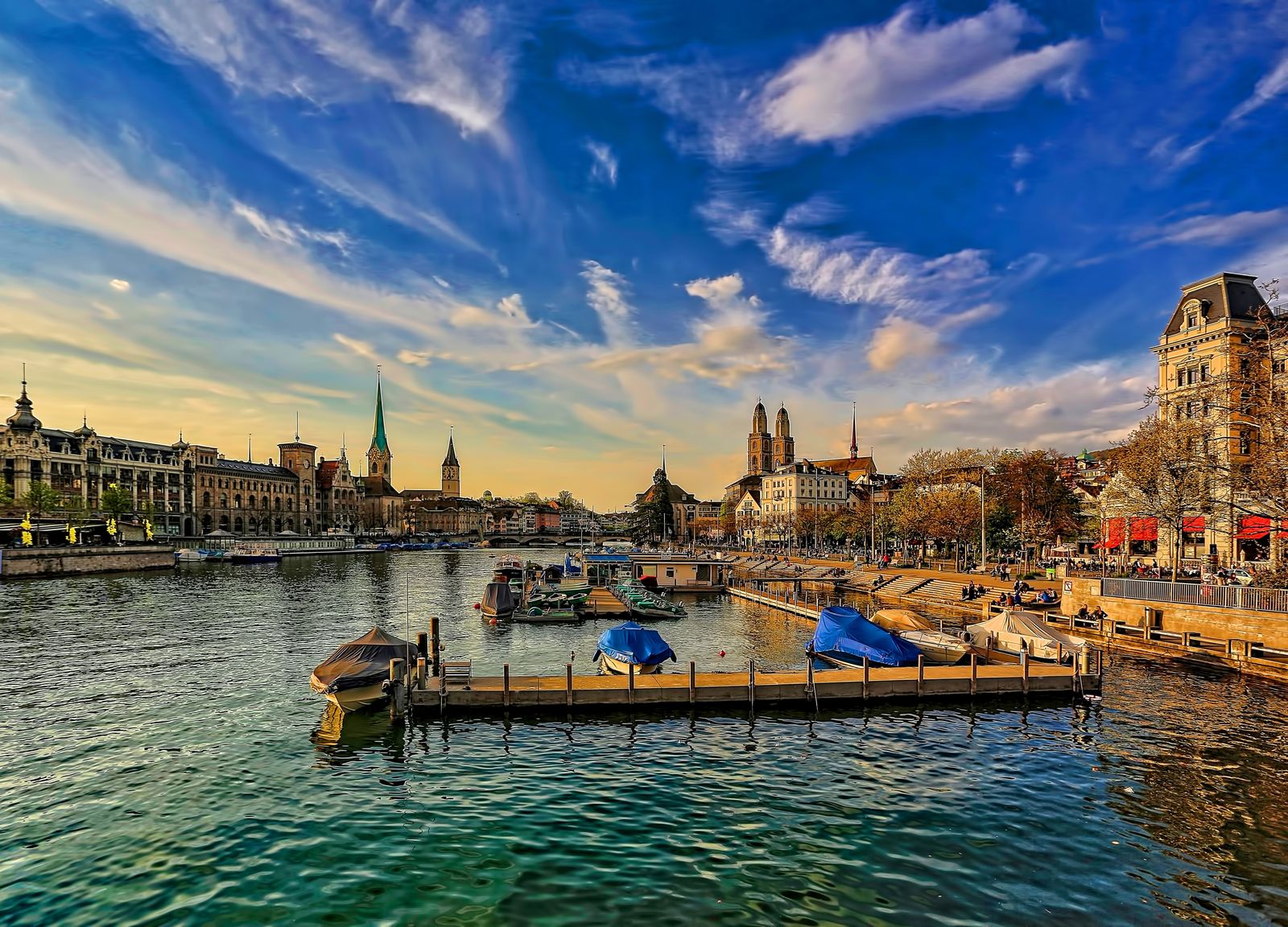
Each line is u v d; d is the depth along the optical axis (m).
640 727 32.03
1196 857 19.77
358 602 80.62
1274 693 36.16
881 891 18.02
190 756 27.77
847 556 122.62
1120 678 39.72
